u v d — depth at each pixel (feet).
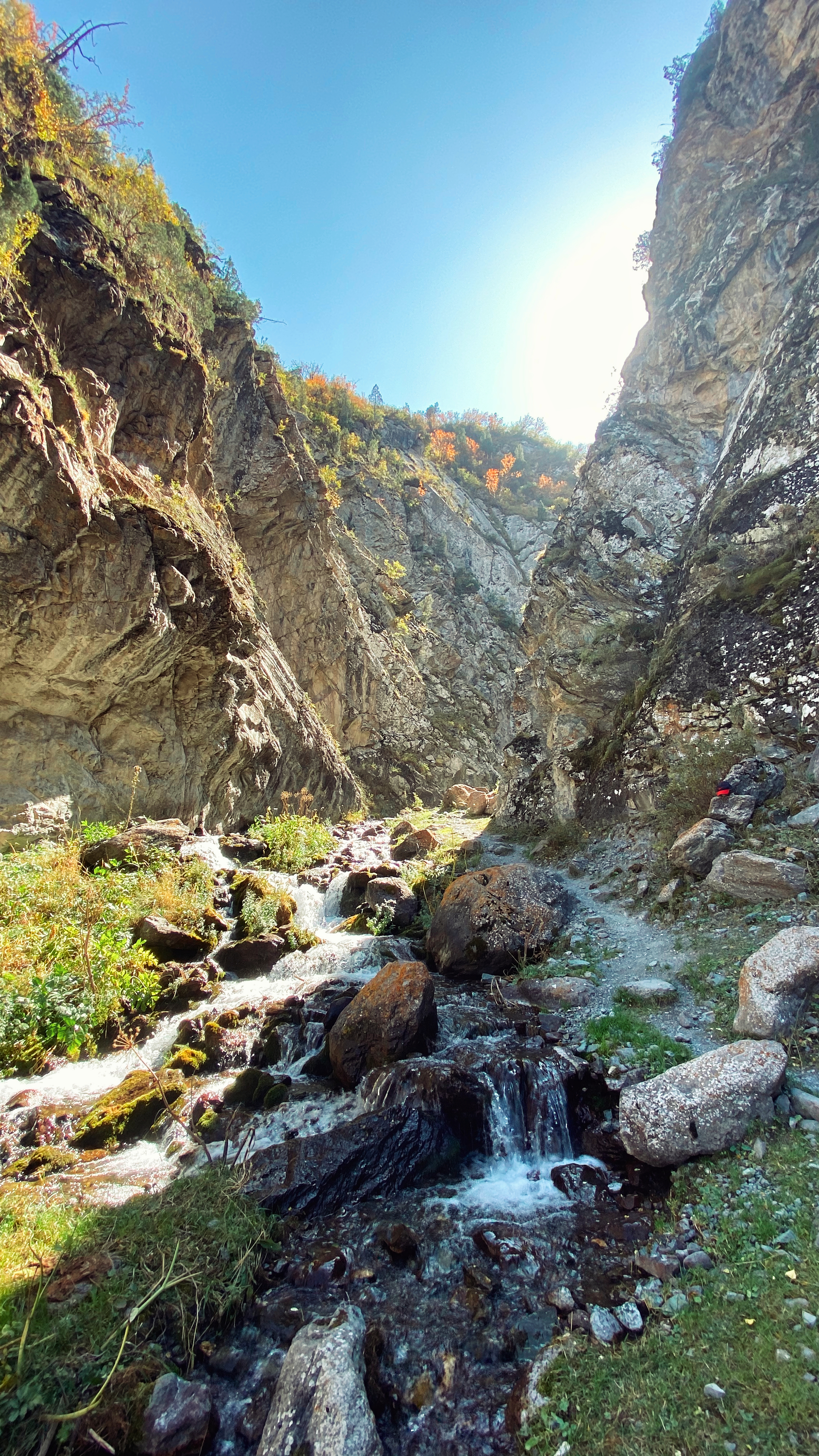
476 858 38.47
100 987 20.98
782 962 15.01
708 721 30.78
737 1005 16.24
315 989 23.03
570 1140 14.61
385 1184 13.97
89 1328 9.82
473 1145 15.30
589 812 38.47
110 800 36.14
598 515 47.91
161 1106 16.94
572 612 46.80
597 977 20.36
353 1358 9.37
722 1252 10.18
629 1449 7.68
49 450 27.86
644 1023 16.81
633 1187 12.66
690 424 46.37
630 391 52.54
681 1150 11.92
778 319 39.29
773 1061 12.60
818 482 31.50
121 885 27.22
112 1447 8.39
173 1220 12.17
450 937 24.93
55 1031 19.43
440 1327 10.43
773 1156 11.41
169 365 42.50
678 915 22.26
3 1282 10.58
